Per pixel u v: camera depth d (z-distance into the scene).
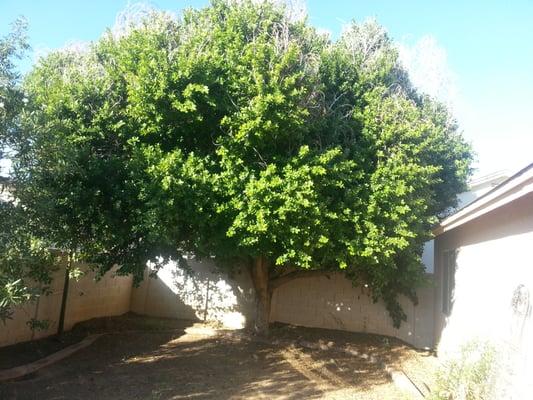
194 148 8.75
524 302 6.50
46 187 6.64
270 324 13.21
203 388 7.66
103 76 8.85
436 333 12.27
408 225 9.38
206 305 13.87
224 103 8.11
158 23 8.97
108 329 11.87
